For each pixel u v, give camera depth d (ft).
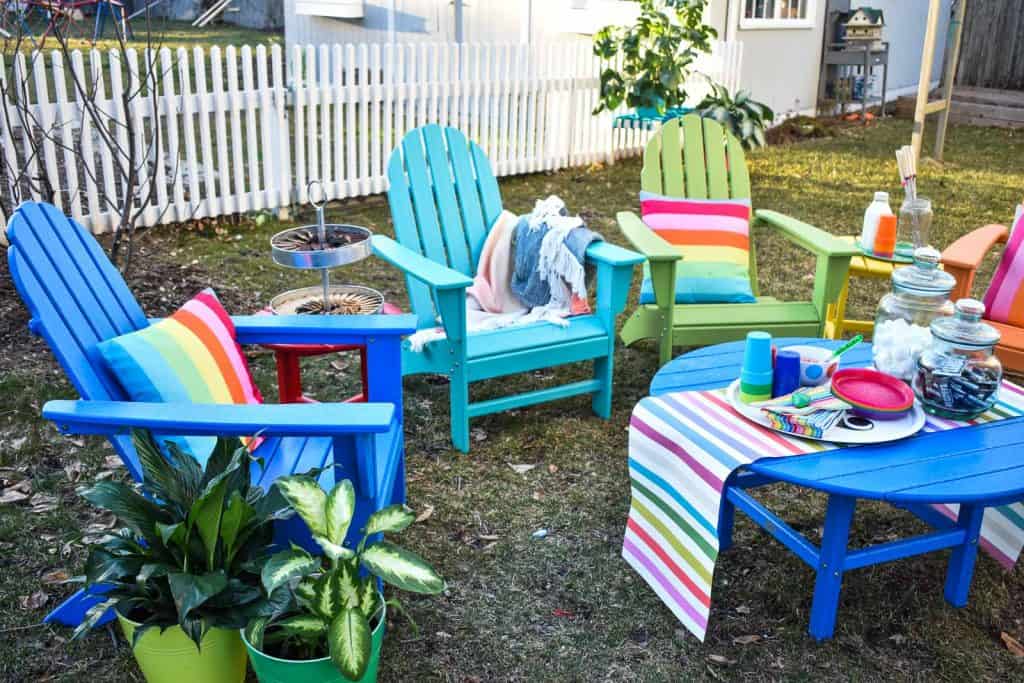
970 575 8.16
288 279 16.35
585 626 7.95
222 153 18.99
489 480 10.27
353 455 7.05
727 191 13.57
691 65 28.14
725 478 7.15
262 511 6.87
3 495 9.52
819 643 7.75
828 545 7.49
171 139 18.21
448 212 12.20
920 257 8.64
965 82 39.19
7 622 7.74
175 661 6.52
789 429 7.67
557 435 11.32
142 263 16.65
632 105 25.03
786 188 23.76
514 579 8.55
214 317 8.36
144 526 6.59
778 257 18.26
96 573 6.43
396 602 6.91
